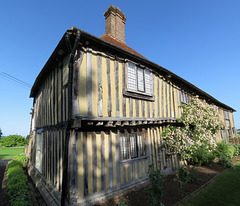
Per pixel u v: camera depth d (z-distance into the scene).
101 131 4.62
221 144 9.51
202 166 8.10
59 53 4.86
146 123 5.98
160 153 6.79
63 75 4.95
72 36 3.96
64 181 3.73
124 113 5.18
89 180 4.09
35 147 8.66
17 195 4.54
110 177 4.61
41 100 8.27
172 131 7.30
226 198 4.46
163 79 7.48
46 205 4.65
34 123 10.18
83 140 4.13
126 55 5.50
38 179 6.64
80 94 4.05
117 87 5.08
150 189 3.85
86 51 4.38
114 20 8.87
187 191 4.91
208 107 9.30
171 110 7.64
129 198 4.42
